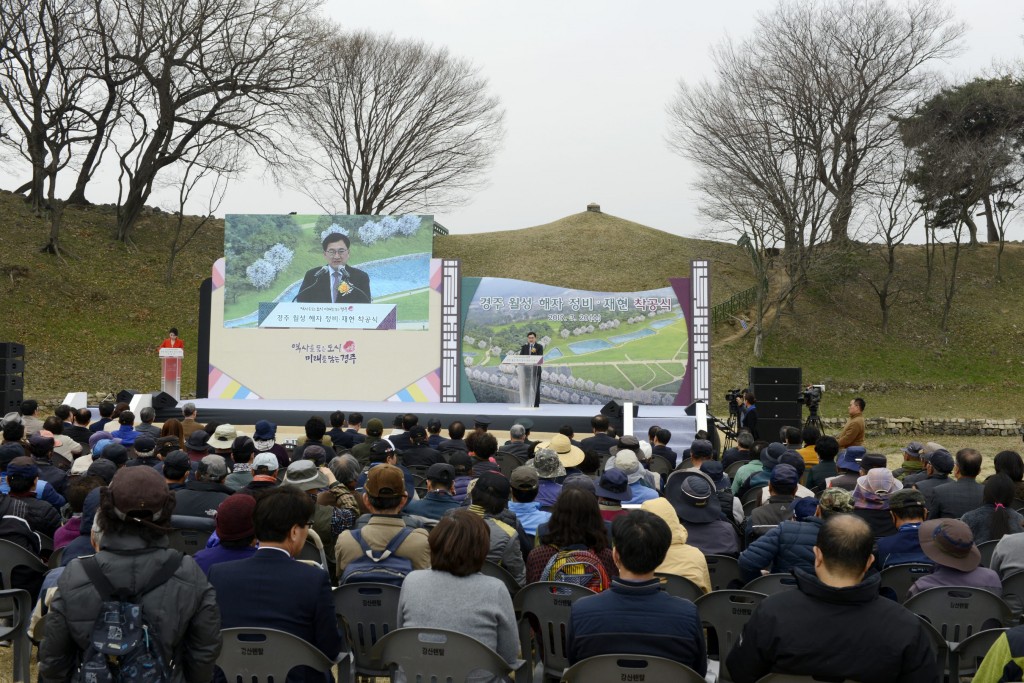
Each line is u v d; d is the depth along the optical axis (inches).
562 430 441.4
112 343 1243.2
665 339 838.5
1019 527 250.5
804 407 1267.2
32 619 188.5
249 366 834.8
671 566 206.7
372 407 764.6
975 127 1686.8
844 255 1542.8
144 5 1396.4
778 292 1640.0
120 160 1510.8
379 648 163.9
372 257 840.9
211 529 233.3
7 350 729.0
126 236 1545.3
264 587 154.9
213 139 1430.9
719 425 748.6
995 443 1053.2
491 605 158.9
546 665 195.0
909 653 121.7
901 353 1476.4
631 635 146.6
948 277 1705.2
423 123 1768.0
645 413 762.2
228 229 840.3
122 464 292.5
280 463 377.7
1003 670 129.3
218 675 154.5
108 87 1433.3
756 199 1421.0
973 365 1448.1
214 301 839.1
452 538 160.1
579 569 194.1
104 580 117.2
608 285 1718.8
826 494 216.1
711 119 1477.6
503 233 2186.3
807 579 126.4
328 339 836.6
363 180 1770.4
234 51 1470.2
